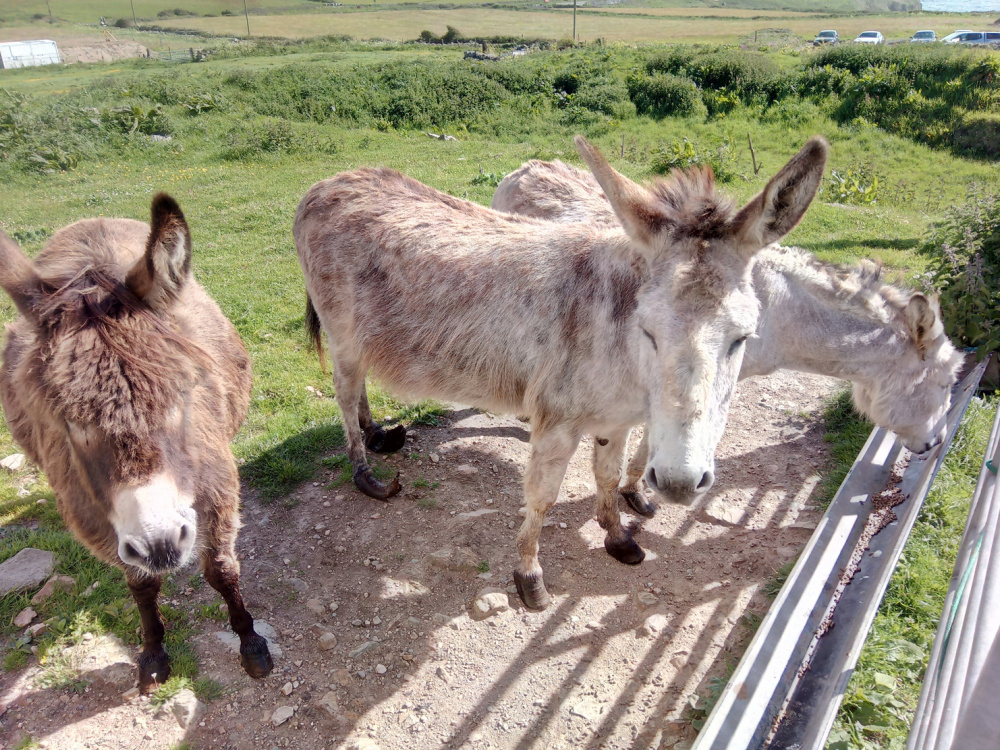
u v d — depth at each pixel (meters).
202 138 19.69
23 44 49.19
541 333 3.28
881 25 72.88
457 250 3.56
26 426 3.01
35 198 13.78
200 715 2.97
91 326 2.22
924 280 5.77
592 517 4.30
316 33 76.06
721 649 3.29
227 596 3.07
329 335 4.31
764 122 26.28
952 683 1.46
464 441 5.05
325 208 4.13
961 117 24.86
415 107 25.12
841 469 4.46
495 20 91.31
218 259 8.88
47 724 2.88
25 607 3.45
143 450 2.19
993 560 1.53
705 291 2.41
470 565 3.81
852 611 3.09
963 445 4.39
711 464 2.48
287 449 4.87
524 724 2.98
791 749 2.50
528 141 23.66
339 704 3.05
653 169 16.20
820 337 3.69
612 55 33.62
